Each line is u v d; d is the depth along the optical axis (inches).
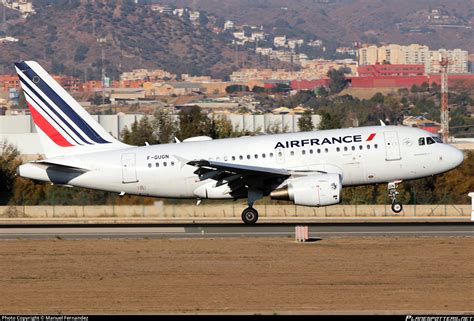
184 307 3627.0
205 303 3688.5
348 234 5644.7
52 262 4685.0
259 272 4308.6
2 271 4439.0
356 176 6338.6
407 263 4490.7
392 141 6338.6
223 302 3700.8
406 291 3868.1
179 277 4217.5
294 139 6368.1
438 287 3939.5
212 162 5984.3
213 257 4756.4
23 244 5393.7
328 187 6077.8
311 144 6328.7
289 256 4744.1
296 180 6136.8
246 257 4731.8
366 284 4008.4
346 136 6353.3
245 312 3521.2
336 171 6289.4
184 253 4909.0
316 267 4416.8
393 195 6471.5
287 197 6127.0
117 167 6471.5
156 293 3882.9
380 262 4525.1
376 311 3511.3
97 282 4131.4
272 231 5871.1
